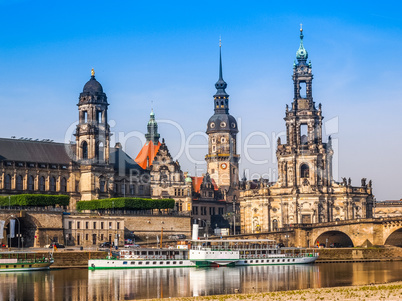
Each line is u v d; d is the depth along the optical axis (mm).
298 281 186250
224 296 153125
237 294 157125
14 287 173750
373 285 168875
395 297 144500
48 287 174000
